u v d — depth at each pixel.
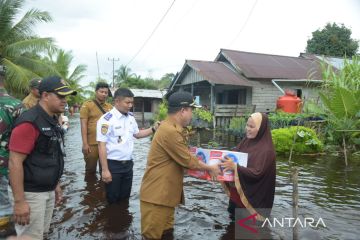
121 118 4.68
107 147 4.62
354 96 9.01
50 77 2.92
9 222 3.75
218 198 5.18
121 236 3.79
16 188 2.74
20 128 2.74
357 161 8.13
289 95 13.84
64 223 4.15
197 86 21.22
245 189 3.79
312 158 8.52
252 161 3.93
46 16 17.08
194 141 12.08
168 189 3.55
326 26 33.12
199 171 3.88
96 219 4.28
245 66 18.28
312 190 5.57
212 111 16.53
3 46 16.64
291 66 19.69
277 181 6.14
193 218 4.32
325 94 10.30
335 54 31.80
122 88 4.69
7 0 15.87
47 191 2.98
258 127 4.03
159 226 3.59
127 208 4.67
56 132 2.99
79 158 8.60
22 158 2.75
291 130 9.28
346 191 5.52
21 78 15.39
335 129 9.35
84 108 6.20
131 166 4.86
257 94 18.17
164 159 3.53
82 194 5.30
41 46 16.67
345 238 3.70
